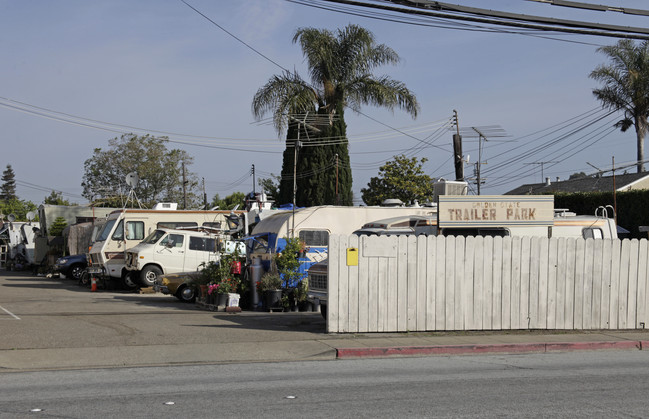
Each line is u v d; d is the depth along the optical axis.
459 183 17.41
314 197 34.47
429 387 8.31
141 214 23.88
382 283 12.53
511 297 13.13
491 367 9.92
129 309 16.30
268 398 7.57
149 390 7.98
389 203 21.31
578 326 13.43
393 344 11.34
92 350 10.41
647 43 44.00
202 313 15.64
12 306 16.50
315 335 12.19
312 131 34.16
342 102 33.69
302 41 33.06
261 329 12.86
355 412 6.94
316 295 14.27
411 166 48.75
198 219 24.78
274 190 51.91
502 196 14.02
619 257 13.65
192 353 10.45
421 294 12.72
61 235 34.28
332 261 12.32
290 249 17.20
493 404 7.41
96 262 23.88
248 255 19.59
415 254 12.70
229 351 10.64
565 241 13.41
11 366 9.34
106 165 55.94
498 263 13.08
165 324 13.24
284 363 10.12
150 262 21.67
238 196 62.59
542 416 6.91
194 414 6.77
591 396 7.91
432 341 11.75
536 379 8.95
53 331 11.99
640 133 44.91
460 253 12.91
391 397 7.70
